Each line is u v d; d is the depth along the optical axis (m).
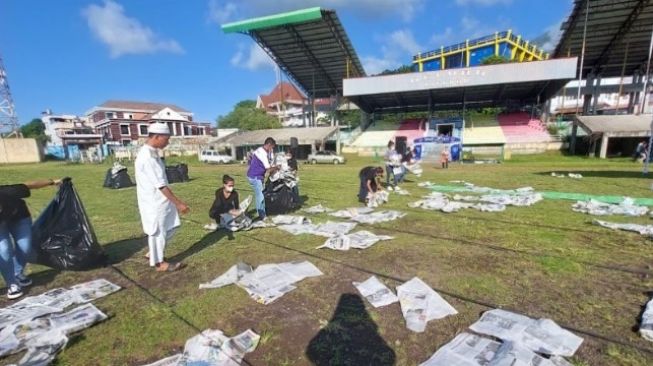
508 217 6.16
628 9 24.16
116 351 2.49
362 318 2.83
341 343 2.51
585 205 6.94
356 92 31.91
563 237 4.89
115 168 12.46
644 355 2.29
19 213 3.48
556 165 19.31
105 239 5.40
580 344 2.39
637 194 8.47
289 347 2.48
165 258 4.41
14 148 41.16
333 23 30.09
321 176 15.27
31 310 3.01
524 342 2.38
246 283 3.52
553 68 26.06
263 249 4.63
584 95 34.97
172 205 3.99
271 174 6.98
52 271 4.04
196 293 3.36
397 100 36.97
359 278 3.62
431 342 2.49
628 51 30.17
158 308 3.08
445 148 24.06
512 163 22.27
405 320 2.77
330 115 45.00
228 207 5.78
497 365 2.12
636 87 33.19
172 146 42.25
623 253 4.19
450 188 10.09
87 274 3.94
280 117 60.66
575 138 27.14
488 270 3.75
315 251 4.49
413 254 4.31
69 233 3.91
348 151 35.44
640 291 3.20
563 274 3.61
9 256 3.37
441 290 3.29
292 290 3.36
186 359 2.33
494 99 36.91
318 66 37.53
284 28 29.94
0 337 2.57
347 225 5.70
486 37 48.56
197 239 5.20
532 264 3.90
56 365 2.33
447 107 39.12
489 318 2.71
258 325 2.77
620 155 24.88
